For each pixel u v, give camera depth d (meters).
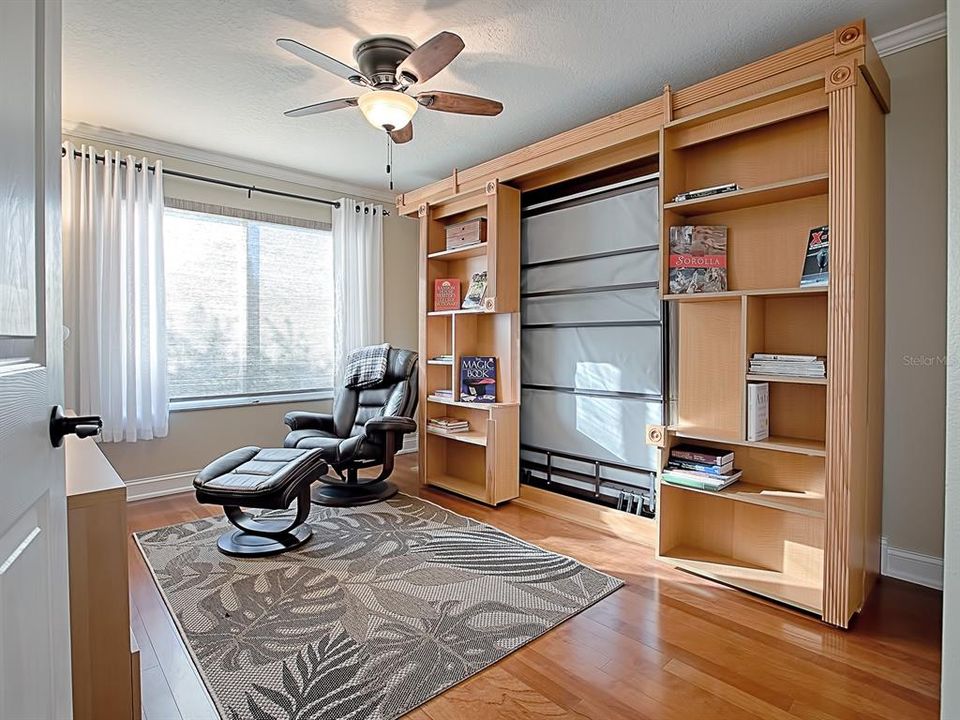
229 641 1.97
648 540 2.97
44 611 0.79
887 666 1.85
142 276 3.70
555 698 1.68
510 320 3.77
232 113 3.36
